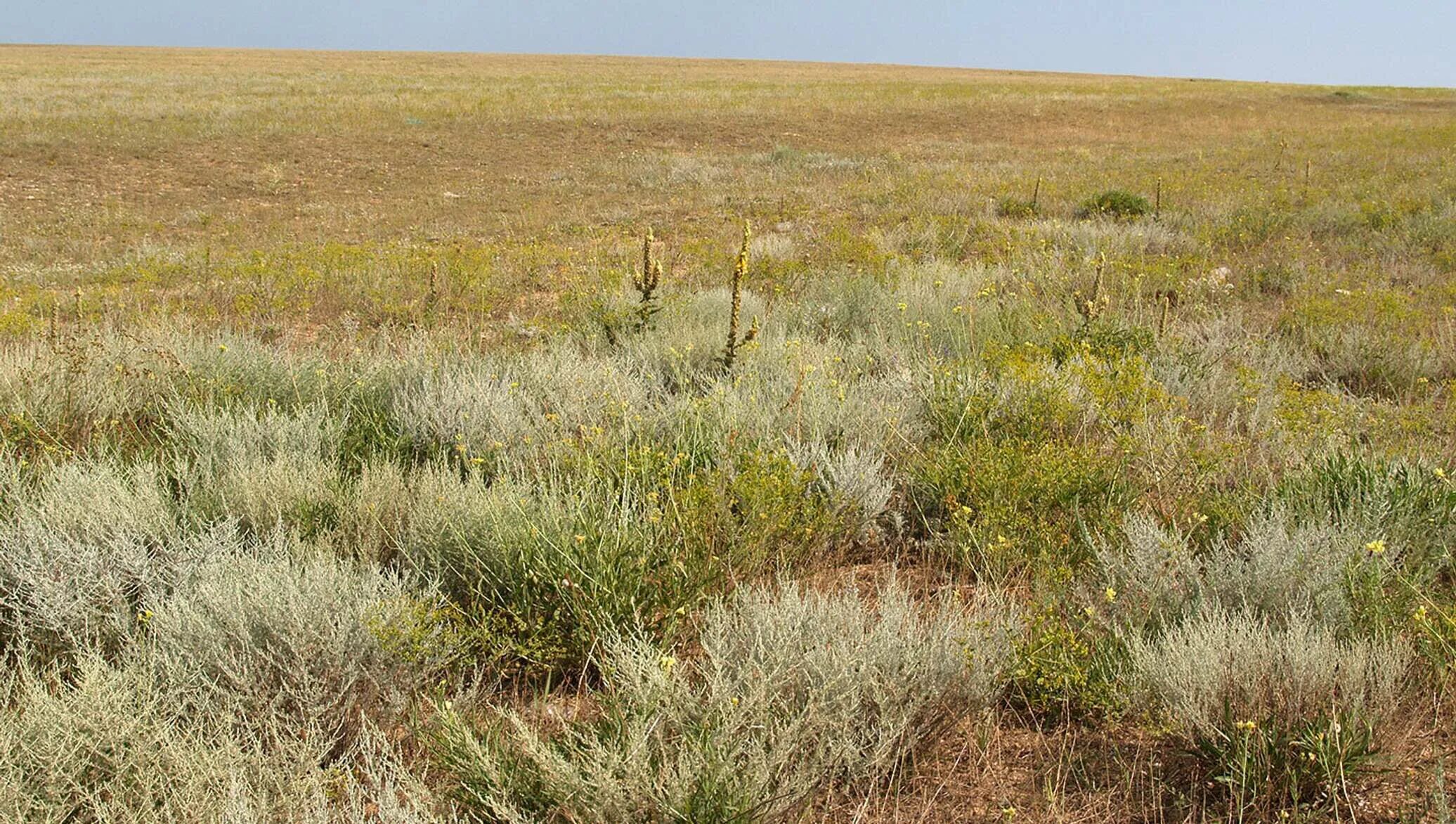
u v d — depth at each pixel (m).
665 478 3.73
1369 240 9.95
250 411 4.31
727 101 32.78
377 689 2.59
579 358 5.56
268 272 8.87
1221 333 6.21
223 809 2.01
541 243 11.40
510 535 3.11
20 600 2.82
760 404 4.55
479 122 25.88
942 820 2.31
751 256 9.33
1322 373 5.59
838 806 2.34
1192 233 10.77
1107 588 2.85
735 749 2.23
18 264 11.17
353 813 2.06
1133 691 2.55
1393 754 2.33
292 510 3.52
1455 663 2.59
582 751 2.28
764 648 2.59
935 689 2.55
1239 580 2.97
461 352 5.94
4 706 2.27
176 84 35.66
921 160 21.11
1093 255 8.47
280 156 20.77
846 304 7.00
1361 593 2.87
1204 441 4.16
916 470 4.06
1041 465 3.73
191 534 3.11
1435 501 3.42
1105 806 2.33
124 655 2.57
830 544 3.62
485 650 2.86
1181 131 27.78
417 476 3.96
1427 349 5.57
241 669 2.49
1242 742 2.31
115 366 5.02
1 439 4.03
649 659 2.51
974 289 7.24
